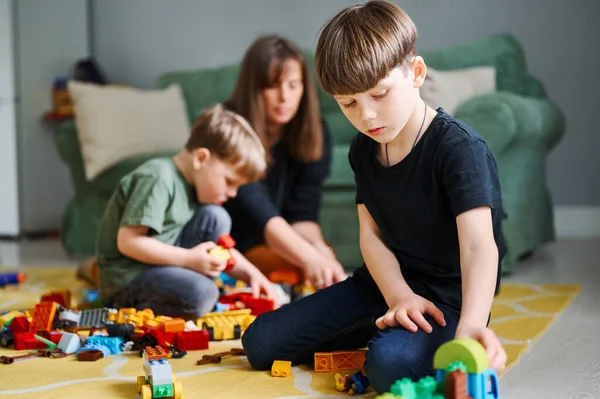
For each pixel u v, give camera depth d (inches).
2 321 64.3
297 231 90.0
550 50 138.8
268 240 79.8
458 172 45.9
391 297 48.2
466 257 44.4
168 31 163.3
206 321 65.2
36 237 157.8
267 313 54.0
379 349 44.8
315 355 52.4
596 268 102.5
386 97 44.1
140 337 58.8
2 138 153.6
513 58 124.8
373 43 43.3
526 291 84.3
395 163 49.0
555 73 138.9
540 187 116.5
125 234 67.6
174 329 60.4
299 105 87.1
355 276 54.9
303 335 52.4
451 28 142.6
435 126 47.8
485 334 40.1
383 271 50.1
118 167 120.3
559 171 140.4
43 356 56.7
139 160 118.5
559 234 140.3
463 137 46.8
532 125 106.8
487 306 42.3
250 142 69.5
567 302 77.5
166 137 127.2
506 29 140.3
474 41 127.3
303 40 152.6
